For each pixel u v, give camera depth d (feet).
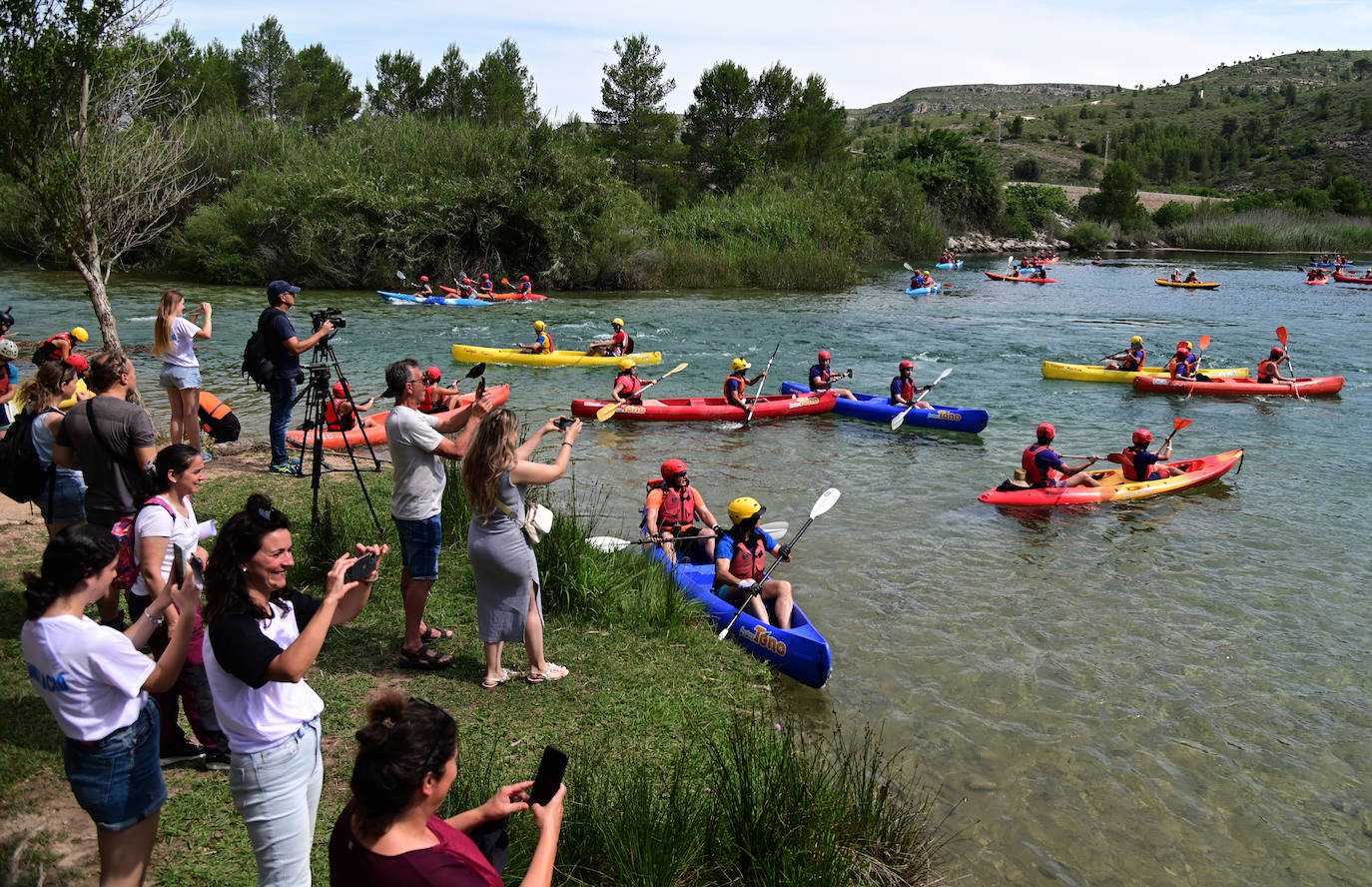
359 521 26.48
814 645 20.94
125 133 43.93
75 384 28.45
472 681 19.25
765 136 197.77
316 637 10.36
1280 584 28.66
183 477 14.66
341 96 192.65
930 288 117.39
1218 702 21.76
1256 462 42.86
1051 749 19.63
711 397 55.72
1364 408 54.65
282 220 112.37
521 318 87.92
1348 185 254.68
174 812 14.32
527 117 134.31
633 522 32.76
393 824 8.06
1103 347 75.25
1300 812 17.92
